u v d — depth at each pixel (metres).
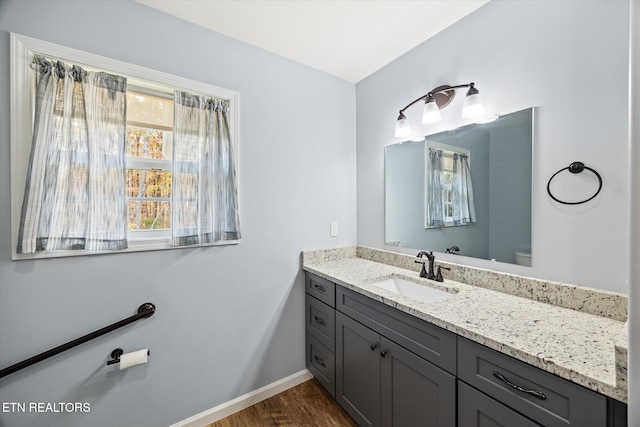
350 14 1.46
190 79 1.50
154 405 1.41
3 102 1.08
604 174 1.03
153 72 1.39
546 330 0.91
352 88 2.23
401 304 1.17
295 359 1.93
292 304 1.91
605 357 0.75
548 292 1.16
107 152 1.25
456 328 0.95
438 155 1.64
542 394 0.76
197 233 1.49
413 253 1.81
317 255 2.00
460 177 1.52
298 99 1.92
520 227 1.28
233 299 1.66
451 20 1.51
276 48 1.76
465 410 0.94
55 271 1.18
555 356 0.75
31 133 1.13
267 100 1.78
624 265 0.99
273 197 1.81
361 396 1.44
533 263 1.24
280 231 1.84
